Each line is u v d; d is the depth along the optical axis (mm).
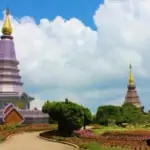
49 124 117062
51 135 76938
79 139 68375
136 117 135375
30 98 143375
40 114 125188
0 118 112688
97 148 54594
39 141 68125
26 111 121188
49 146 58750
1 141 66500
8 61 140375
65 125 79375
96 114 129375
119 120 127188
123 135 77625
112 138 70500
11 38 146000
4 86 137250
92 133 82562
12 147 57000
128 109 137625
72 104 79688
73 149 54438
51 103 82000
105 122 126500
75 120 78375
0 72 139125
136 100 193500
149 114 168375
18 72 143875
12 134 84375
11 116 114188
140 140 65625
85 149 54000
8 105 114688
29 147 57031
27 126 106500
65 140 66438
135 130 92250
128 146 56969
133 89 195875
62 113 78125
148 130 92375
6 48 142375
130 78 197000
